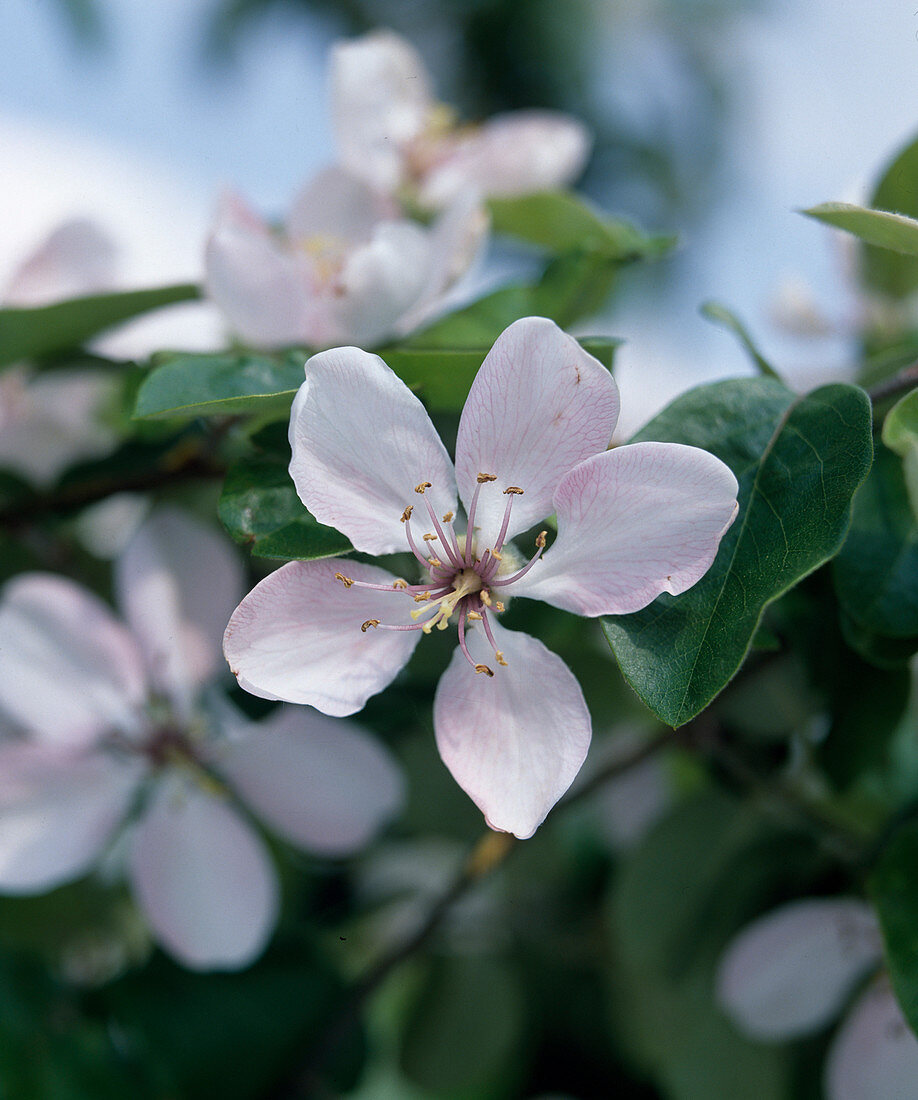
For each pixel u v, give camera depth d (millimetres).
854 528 279
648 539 258
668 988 348
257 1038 336
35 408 353
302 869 365
